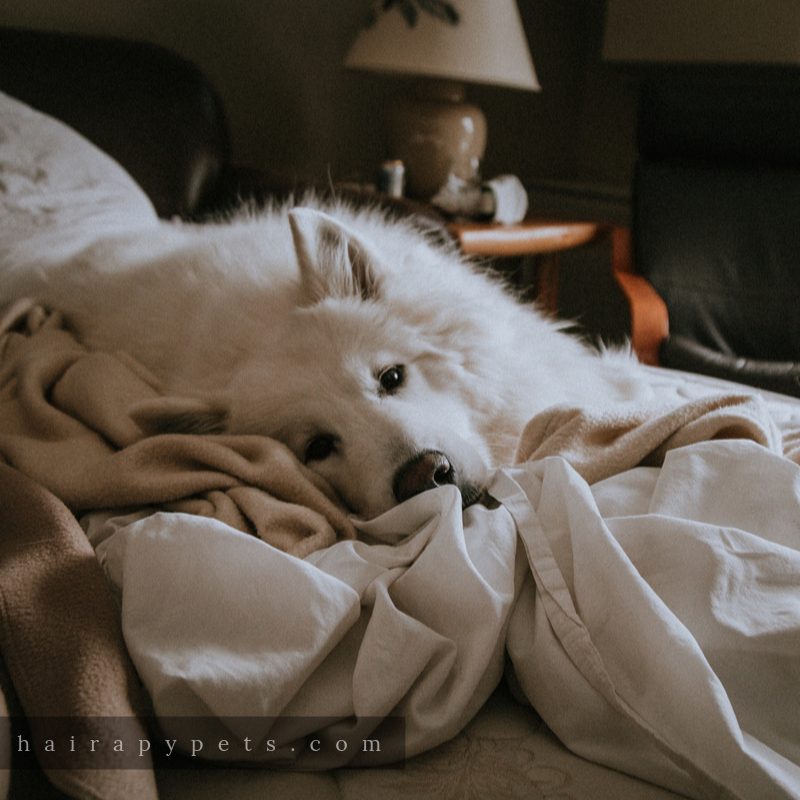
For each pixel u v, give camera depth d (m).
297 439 1.44
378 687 0.85
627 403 1.45
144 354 1.63
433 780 0.85
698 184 3.26
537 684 0.91
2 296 2.04
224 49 3.99
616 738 0.87
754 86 3.25
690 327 3.07
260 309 1.56
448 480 1.26
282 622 0.88
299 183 3.13
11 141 2.52
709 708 0.77
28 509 1.03
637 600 0.89
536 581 0.99
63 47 3.12
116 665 0.83
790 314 3.00
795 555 0.95
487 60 3.43
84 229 2.38
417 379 1.52
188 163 3.26
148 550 0.94
